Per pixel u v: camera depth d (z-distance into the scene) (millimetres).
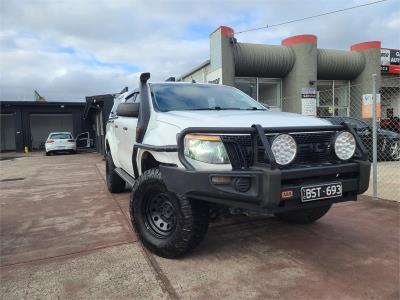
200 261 3650
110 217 5445
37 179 10312
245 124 3430
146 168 4410
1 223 5324
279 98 18594
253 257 3732
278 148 3205
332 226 4691
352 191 3566
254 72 17406
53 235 4648
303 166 3363
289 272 3367
